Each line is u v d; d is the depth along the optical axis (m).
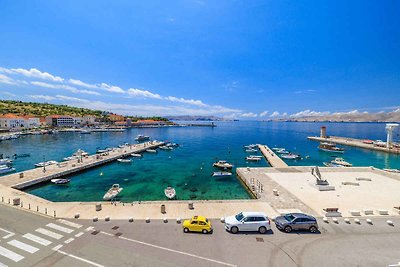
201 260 14.85
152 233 18.56
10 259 14.68
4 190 31.84
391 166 60.75
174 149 90.00
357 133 186.38
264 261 14.81
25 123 163.50
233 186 41.41
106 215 22.27
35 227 19.39
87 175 49.59
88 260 14.67
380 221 21.28
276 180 37.84
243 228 18.80
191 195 36.41
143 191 38.50
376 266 14.37
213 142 114.94
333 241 17.47
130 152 74.69
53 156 71.25
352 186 34.09
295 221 19.09
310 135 163.88
